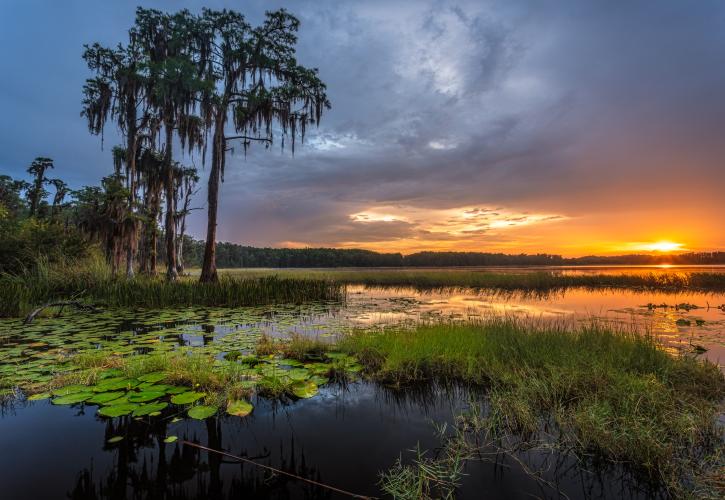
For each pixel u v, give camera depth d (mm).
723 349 5934
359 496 2295
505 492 2350
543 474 2562
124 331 7352
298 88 17453
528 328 6578
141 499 2244
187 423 3291
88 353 5246
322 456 2770
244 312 10297
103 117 17906
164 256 29797
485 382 4406
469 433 3143
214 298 12016
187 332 7215
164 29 17672
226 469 2592
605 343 5309
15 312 9195
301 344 5633
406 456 2779
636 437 2826
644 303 12719
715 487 2365
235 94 16844
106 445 2906
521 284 20766
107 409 3297
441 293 17297
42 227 14594
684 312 10266
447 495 2293
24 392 3912
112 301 10953
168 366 4527
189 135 19000
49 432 3090
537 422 3277
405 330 6301
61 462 2652
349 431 3172
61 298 11070
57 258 13734
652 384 3848
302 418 3428
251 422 3344
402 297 15203
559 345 5180
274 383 4047
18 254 13453
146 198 21078
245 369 4566
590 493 2354
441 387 4266
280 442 2986
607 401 3449
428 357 4957
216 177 16156
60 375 4305
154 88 16609
